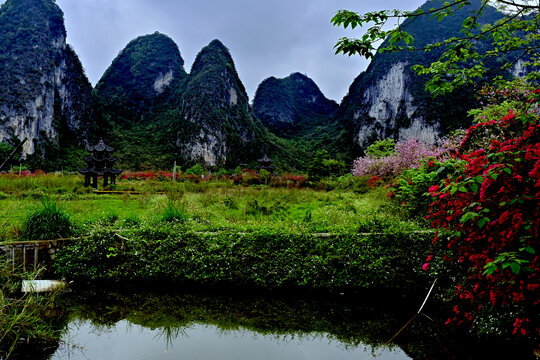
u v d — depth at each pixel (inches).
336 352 151.6
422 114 2864.2
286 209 379.6
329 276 219.6
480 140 236.5
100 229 244.8
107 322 178.5
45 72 2738.7
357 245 225.1
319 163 959.6
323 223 267.7
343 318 188.2
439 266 202.2
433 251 211.3
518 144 119.5
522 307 135.9
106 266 230.5
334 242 228.8
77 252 230.7
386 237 225.0
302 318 187.8
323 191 647.1
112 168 692.1
